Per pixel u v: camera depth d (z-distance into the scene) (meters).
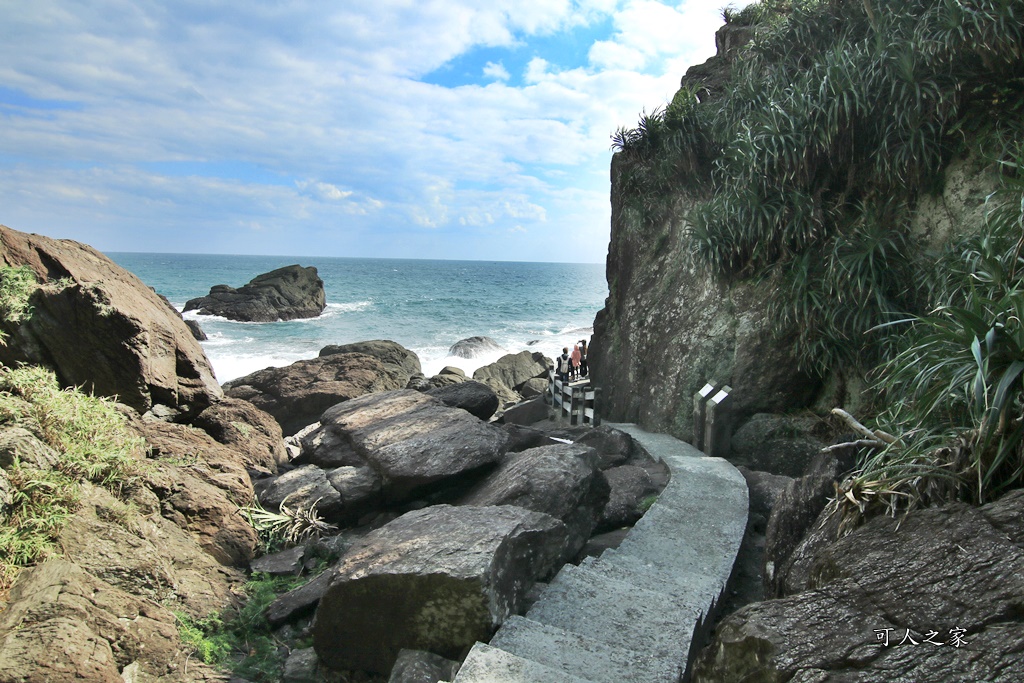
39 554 4.18
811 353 8.91
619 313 14.83
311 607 4.92
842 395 8.94
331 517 6.93
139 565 4.53
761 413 9.48
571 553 5.48
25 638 3.31
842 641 2.56
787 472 8.81
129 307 8.16
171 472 6.18
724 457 9.27
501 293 88.38
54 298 7.42
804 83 9.68
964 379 3.39
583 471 5.88
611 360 14.56
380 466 7.11
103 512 4.95
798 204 9.22
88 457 5.38
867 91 8.54
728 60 15.43
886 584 2.75
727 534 5.78
